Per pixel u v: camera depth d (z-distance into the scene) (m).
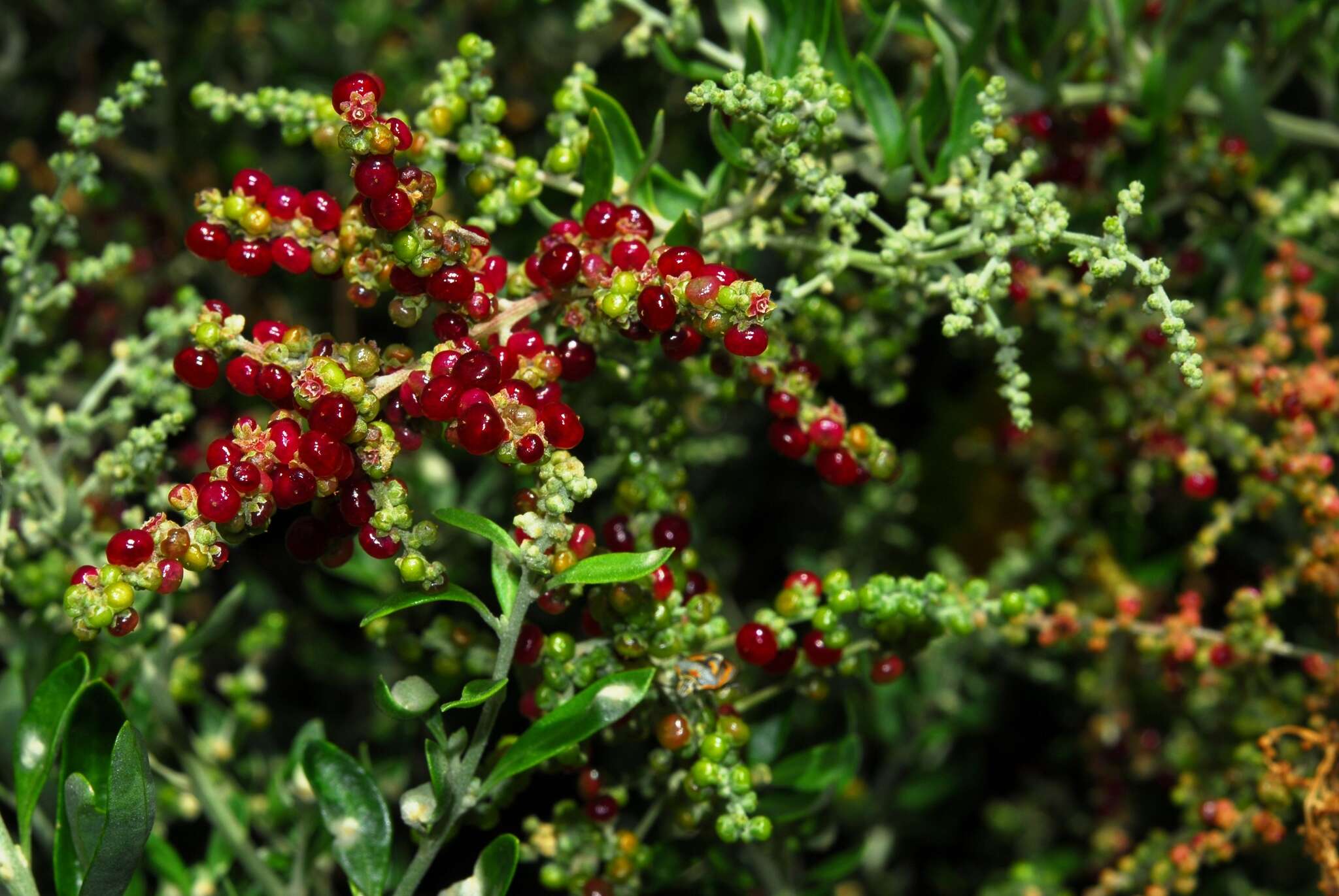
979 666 0.51
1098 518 0.50
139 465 0.38
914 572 0.53
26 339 0.39
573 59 0.52
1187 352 0.34
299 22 0.51
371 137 0.34
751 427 0.54
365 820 0.36
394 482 0.34
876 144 0.40
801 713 0.43
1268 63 0.42
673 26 0.40
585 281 0.35
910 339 0.41
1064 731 0.53
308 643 0.48
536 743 0.35
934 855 0.53
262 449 0.34
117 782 0.34
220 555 0.33
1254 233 0.43
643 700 0.37
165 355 0.41
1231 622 0.46
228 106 0.38
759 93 0.36
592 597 0.36
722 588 0.49
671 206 0.38
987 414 0.55
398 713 0.34
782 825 0.40
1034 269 0.41
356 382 0.34
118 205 0.51
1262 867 0.46
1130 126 0.42
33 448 0.39
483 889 0.36
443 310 0.35
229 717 0.42
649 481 0.38
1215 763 0.44
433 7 0.54
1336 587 0.40
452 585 0.34
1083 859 0.49
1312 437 0.40
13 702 0.39
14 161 0.51
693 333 0.35
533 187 0.37
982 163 0.37
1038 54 0.41
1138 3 0.41
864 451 0.37
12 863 0.36
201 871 0.40
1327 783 0.39
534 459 0.34
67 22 0.52
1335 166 0.45
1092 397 0.49
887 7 0.42
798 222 0.38
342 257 0.35
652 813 0.38
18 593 0.40
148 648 0.39
